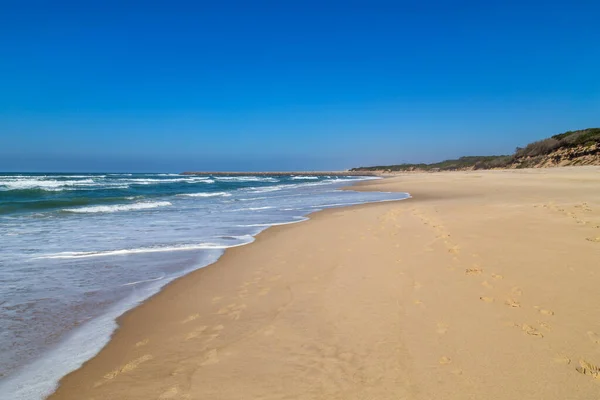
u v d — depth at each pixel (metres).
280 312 4.62
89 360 3.60
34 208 17.19
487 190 22.66
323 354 3.55
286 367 3.35
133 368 3.43
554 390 2.84
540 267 5.62
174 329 4.27
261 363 3.44
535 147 59.81
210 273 6.50
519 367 3.15
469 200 16.17
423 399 2.82
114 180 51.28
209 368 3.39
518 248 6.74
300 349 3.67
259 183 49.72
